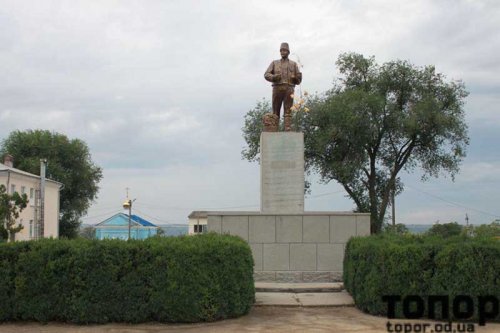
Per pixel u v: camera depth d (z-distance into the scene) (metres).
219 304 10.39
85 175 61.03
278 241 14.88
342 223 14.90
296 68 16.89
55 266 10.22
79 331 9.69
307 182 36.09
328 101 33.53
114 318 10.25
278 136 16.19
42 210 40.69
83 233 70.44
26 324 10.24
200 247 10.38
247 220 14.95
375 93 33.38
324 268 14.80
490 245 10.29
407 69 34.47
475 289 10.16
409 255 10.62
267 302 12.00
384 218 36.91
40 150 58.53
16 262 10.34
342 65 35.84
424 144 34.22
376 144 34.75
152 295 10.16
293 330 9.58
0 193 25.59
